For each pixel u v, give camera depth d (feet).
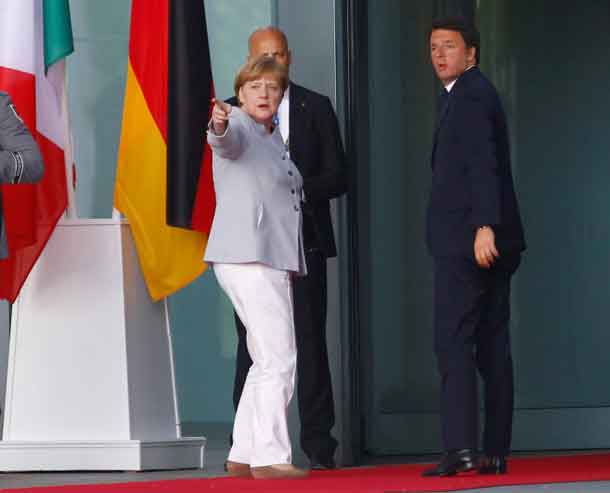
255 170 71.82
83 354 81.30
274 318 71.51
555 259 101.30
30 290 81.97
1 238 72.38
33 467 80.43
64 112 82.64
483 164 72.28
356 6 87.15
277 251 71.77
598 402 101.45
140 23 83.71
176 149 81.10
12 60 80.07
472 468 72.23
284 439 71.20
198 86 81.87
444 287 73.41
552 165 101.55
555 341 100.99
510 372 75.15
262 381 71.36
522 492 64.13
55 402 81.25
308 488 64.59
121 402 80.74
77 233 81.97
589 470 77.30
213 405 114.11
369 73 96.32
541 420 100.12
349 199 84.17
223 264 71.77
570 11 101.86
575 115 101.65
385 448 94.73
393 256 97.76
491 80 101.19
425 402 97.14
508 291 75.36
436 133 74.84
